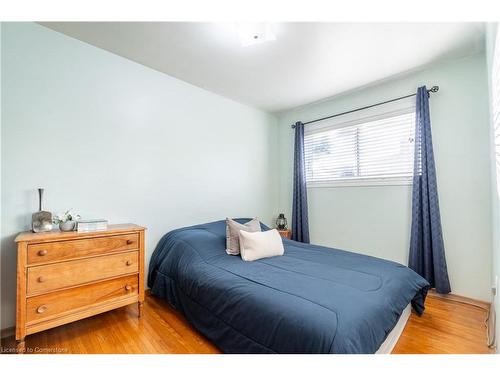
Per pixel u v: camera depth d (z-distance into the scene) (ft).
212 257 6.73
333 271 5.63
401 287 5.21
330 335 3.35
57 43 6.21
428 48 6.81
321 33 6.10
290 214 12.53
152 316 6.40
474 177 7.24
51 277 5.03
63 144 6.30
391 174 8.99
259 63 7.61
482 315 6.48
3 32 5.51
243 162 11.21
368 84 9.14
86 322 6.06
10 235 5.53
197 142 9.41
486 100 7.06
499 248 4.63
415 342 5.20
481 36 6.26
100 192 6.94
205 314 5.36
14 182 5.61
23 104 5.73
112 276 5.86
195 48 6.86
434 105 7.92
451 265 7.55
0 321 5.37
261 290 4.64
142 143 7.84
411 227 8.18
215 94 10.06
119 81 7.30
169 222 8.54
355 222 9.90
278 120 13.08
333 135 10.73
